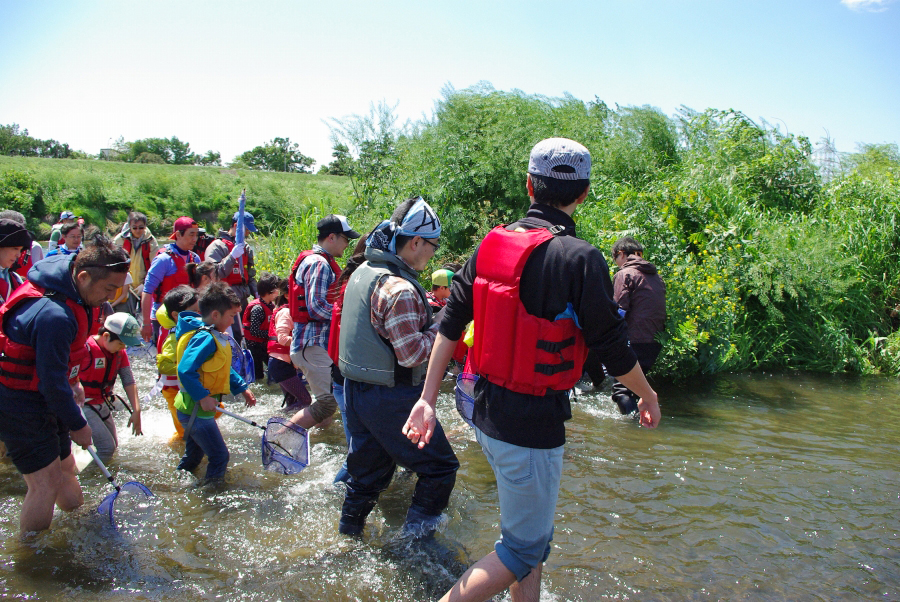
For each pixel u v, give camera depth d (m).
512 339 2.15
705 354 7.08
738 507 3.69
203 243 7.89
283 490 3.80
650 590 2.82
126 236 7.69
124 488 3.45
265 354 6.52
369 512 3.29
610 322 2.09
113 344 4.14
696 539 3.30
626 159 10.59
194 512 3.48
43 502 3.12
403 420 3.03
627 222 7.49
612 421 5.36
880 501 3.81
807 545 3.26
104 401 4.23
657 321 5.67
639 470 4.23
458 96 9.91
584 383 6.53
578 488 3.92
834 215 9.16
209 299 3.96
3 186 29.56
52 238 7.53
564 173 2.23
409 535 3.16
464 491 3.83
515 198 9.08
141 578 2.81
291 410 5.40
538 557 2.28
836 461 4.46
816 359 7.59
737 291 7.59
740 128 10.75
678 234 7.59
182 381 3.80
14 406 2.97
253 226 7.83
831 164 10.66
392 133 9.48
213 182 36.59
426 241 3.14
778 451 4.65
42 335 2.87
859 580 2.95
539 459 2.21
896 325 8.22
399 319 2.91
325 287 4.40
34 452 3.07
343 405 3.63
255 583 2.78
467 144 9.15
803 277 7.77
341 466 4.04
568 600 2.73
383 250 3.11
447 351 2.44
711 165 9.91
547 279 2.10
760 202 9.66
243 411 5.53
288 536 3.22
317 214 10.28
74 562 2.93
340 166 9.47
